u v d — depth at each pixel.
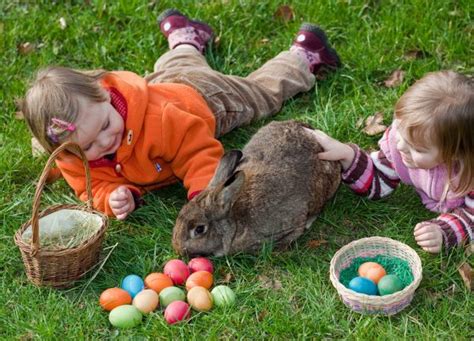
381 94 5.73
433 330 4.25
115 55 6.28
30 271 4.60
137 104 4.98
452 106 4.25
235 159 4.61
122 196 4.95
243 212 4.71
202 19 6.45
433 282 4.52
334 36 6.27
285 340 4.28
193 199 4.70
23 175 5.44
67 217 4.80
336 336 4.29
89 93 4.71
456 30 6.10
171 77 5.68
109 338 4.36
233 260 4.75
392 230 4.92
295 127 5.02
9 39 6.39
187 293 4.48
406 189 5.18
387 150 4.90
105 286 4.67
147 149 5.05
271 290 4.58
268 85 5.84
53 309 4.49
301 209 4.77
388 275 4.39
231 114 5.56
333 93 5.92
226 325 4.35
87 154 4.82
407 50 6.04
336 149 4.93
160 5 6.58
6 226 5.07
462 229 4.62
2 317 4.48
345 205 5.11
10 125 5.73
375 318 4.29
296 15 6.42
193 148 5.13
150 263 4.77
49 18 6.59
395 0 6.39
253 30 6.40
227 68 6.15
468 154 4.36
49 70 4.79
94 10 6.62
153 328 4.33
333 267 4.42
